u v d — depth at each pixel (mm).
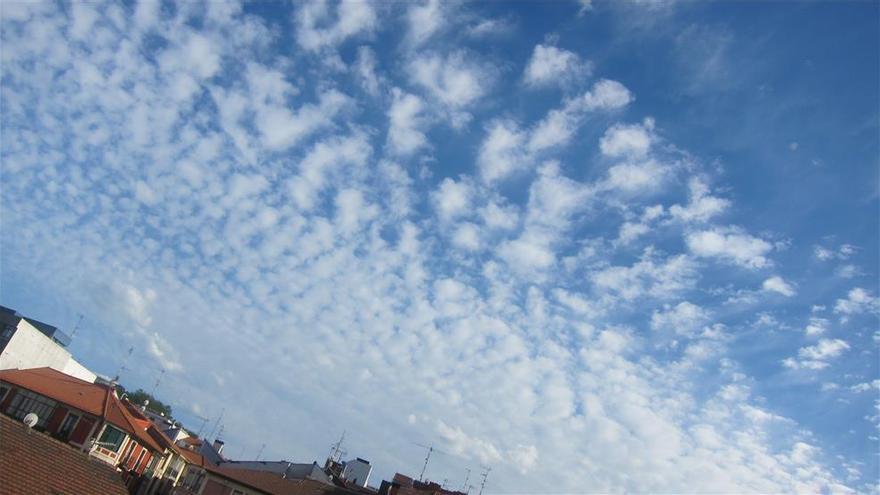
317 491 67875
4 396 61812
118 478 34906
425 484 84938
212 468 68438
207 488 67062
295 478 77375
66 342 84438
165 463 74438
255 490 65812
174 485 73375
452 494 84750
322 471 81375
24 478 29953
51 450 32969
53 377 65625
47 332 81688
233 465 85438
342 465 100875
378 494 74625
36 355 77375
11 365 73625
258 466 84500
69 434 60500
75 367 86250
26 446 31922
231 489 66562
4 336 73375
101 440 61344
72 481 32000
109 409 64000
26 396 62062
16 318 74375
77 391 64438
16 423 32875
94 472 33844
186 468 74438
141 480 69188
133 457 66438
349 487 82062
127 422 63656
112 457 61906
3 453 30406
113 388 69625
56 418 61156
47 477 31062
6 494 28328
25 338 75188
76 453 34094
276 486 66750
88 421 61219
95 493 32469
